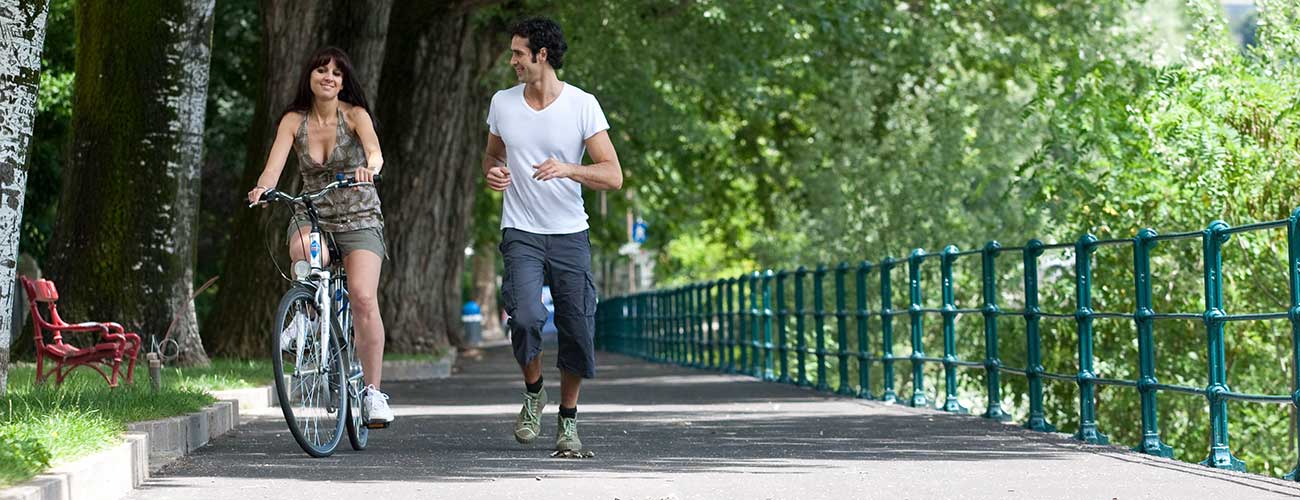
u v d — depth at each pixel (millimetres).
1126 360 34562
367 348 14953
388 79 40219
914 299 23812
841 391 27078
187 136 27891
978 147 50031
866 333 26188
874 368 50906
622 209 72500
